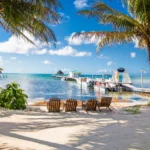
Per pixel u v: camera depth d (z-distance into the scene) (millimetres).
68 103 14469
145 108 16141
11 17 10398
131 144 7285
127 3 16922
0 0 9945
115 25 16141
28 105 17219
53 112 14172
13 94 15367
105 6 15664
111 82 42875
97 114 13664
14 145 7004
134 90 37875
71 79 79750
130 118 12117
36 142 7363
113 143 7387
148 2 15492
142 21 16453
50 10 11664
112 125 10172
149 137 8125
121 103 19469
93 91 38281
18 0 10016
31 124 10195
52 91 37188
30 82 67188
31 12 10477
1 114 12469
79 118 12023
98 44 16797
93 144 7262
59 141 7527
